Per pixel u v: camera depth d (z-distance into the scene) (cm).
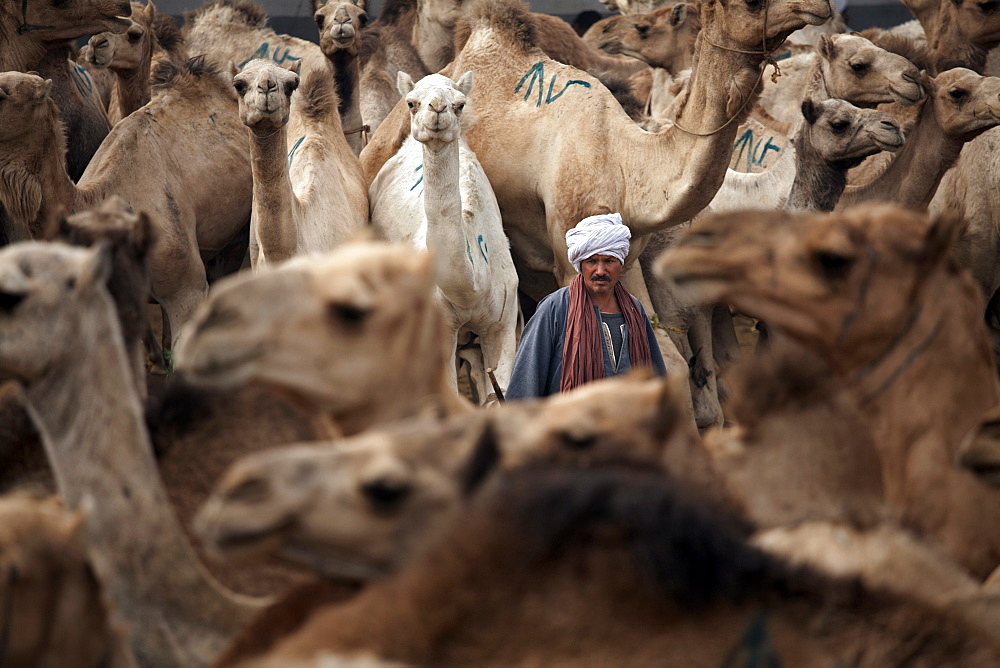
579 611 377
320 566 421
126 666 461
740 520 462
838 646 392
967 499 539
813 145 2080
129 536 510
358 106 2512
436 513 414
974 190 2122
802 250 534
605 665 374
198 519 413
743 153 2575
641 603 379
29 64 2222
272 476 409
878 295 530
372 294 492
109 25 2252
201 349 479
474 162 2078
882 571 450
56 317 509
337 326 486
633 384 484
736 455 588
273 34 2884
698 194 1953
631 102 2400
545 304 1360
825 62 2223
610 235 1327
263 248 1756
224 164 2170
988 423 511
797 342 557
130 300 642
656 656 377
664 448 464
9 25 2164
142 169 2019
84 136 2366
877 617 402
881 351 543
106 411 518
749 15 1808
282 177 1706
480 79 2272
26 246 528
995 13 2269
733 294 546
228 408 648
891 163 2094
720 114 1894
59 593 430
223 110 2214
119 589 505
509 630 376
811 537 471
